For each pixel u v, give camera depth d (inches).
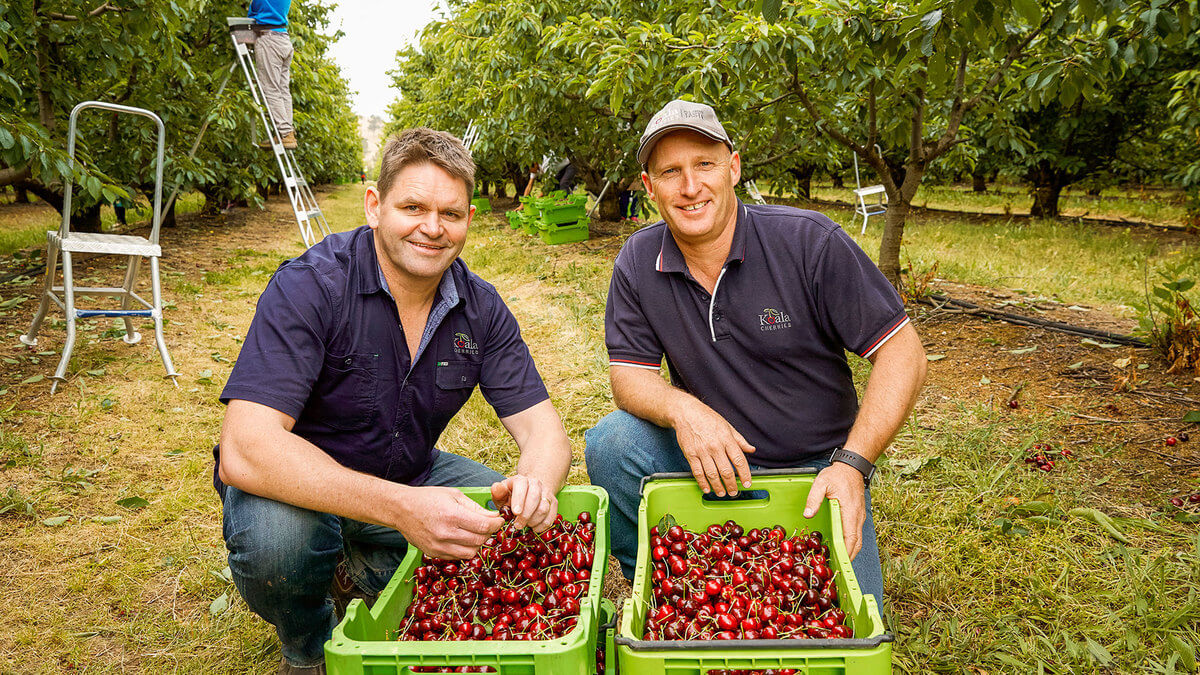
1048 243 381.4
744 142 325.1
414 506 67.9
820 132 319.3
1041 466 132.0
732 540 81.0
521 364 92.0
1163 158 522.9
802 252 88.7
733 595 69.0
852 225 497.7
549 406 92.0
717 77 198.1
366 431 85.0
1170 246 366.3
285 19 341.7
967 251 362.6
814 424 92.9
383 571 97.7
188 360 209.6
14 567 110.3
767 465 94.9
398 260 78.3
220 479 77.8
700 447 82.1
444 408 88.5
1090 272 297.6
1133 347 192.4
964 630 92.7
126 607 101.7
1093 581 99.6
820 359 92.6
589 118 411.2
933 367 191.6
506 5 378.3
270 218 661.9
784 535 82.0
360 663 57.8
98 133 361.4
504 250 424.5
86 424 161.2
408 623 70.9
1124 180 560.4
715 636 63.4
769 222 90.7
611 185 516.4
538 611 68.1
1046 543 108.4
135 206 370.9
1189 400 157.1
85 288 202.7
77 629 97.2
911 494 122.9
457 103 571.8
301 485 69.1
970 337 214.4
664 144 85.9
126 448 151.6
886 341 87.4
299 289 77.6
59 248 190.7
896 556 108.7
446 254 79.4
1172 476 127.0
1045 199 545.0
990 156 541.3
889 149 267.1
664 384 93.8
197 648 93.9
